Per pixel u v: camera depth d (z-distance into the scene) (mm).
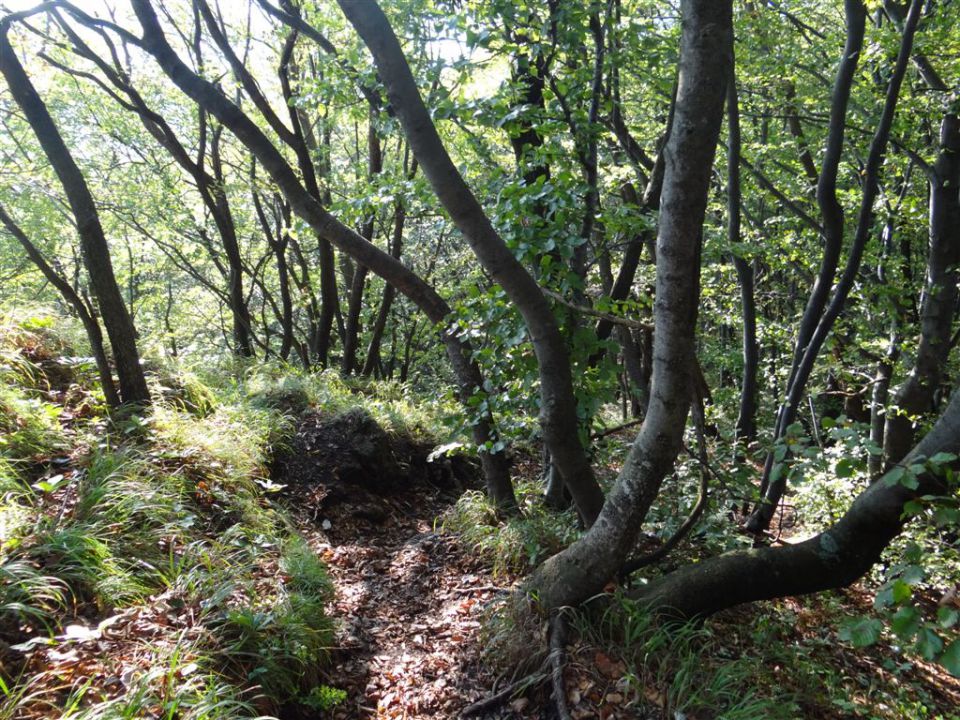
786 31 9188
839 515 7613
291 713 3492
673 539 4789
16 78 4727
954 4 7754
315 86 6160
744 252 7363
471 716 3645
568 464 4512
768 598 4336
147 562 4023
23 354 5852
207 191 10586
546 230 4543
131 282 14805
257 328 17953
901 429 9398
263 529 5105
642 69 7133
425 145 3791
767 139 10945
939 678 5562
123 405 5582
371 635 4391
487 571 5352
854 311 12742
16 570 3299
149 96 10867
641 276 11070
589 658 3836
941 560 6488
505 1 5043
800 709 3994
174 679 3059
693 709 3490
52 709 2789
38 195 9852
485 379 5016
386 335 17438
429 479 7809
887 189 10945
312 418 7371
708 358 15078
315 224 5418
